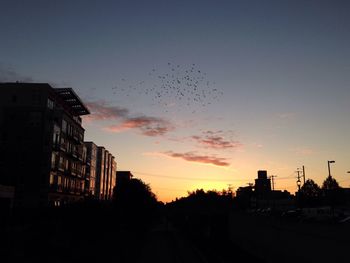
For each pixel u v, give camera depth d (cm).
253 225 3303
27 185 6006
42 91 6412
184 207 9912
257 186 12119
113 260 2278
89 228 1995
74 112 8138
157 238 5309
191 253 3516
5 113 6234
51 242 1658
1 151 6097
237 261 2975
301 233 2066
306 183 11056
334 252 1675
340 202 10156
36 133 6172
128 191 4653
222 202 10062
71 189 7319
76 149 7650
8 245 1445
